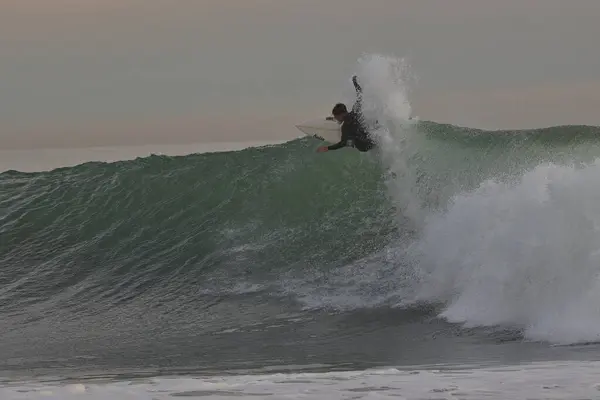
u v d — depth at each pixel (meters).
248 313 39.78
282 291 42.94
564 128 51.19
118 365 29.20
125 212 56.28
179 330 37.31
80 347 34.44
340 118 49.44
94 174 60.84
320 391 16.44
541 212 34.12
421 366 24.64
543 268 32.72
